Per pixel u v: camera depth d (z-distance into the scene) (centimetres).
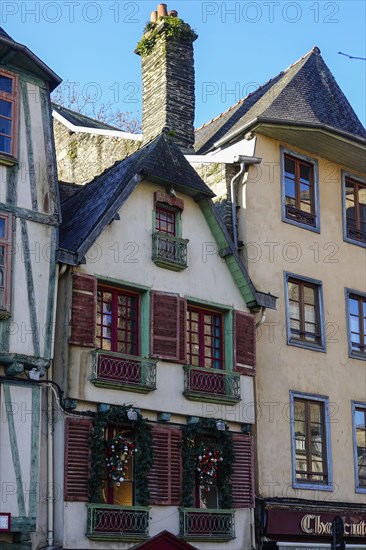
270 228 1920
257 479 1738
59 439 1493
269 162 1959
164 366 1641
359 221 2109
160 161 1716
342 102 2186
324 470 1856
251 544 1680
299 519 1753
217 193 1920
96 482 1498
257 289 1856
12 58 1566
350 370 1970
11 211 1506
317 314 1959
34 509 1423
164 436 1612
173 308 1677
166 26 2131
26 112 1573
